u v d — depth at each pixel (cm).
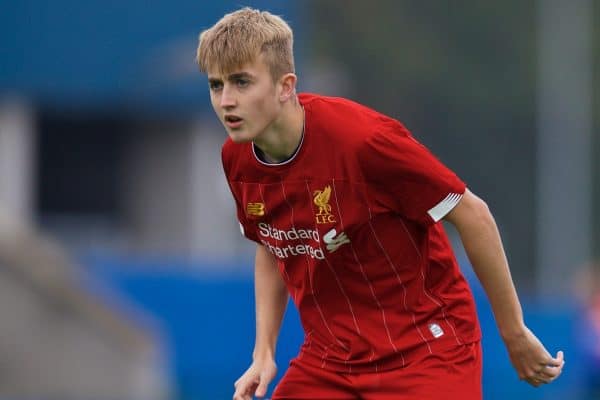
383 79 15225
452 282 1791
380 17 15488
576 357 4797
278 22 1686
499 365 4609
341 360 1788
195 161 8781
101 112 8594
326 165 1692
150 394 4653
